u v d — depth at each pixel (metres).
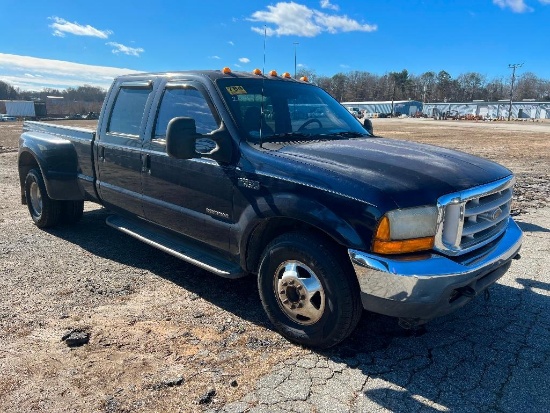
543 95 143.00
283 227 3.58
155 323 3.75
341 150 3.59
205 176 3.88
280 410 2.70
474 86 149.38
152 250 5.57
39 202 6.44
